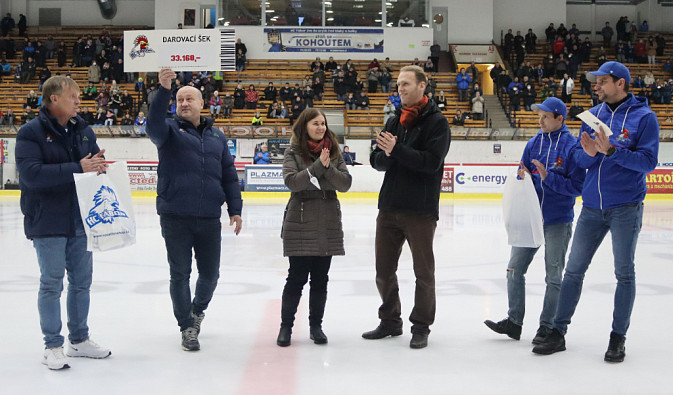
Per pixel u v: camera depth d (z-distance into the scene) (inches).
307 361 139.6
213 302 201.5
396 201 152.8
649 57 1144.8
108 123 881.5
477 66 1203.9
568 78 982.4
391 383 125.0
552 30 1162.6
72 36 1223.5
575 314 187.2
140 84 989.2
